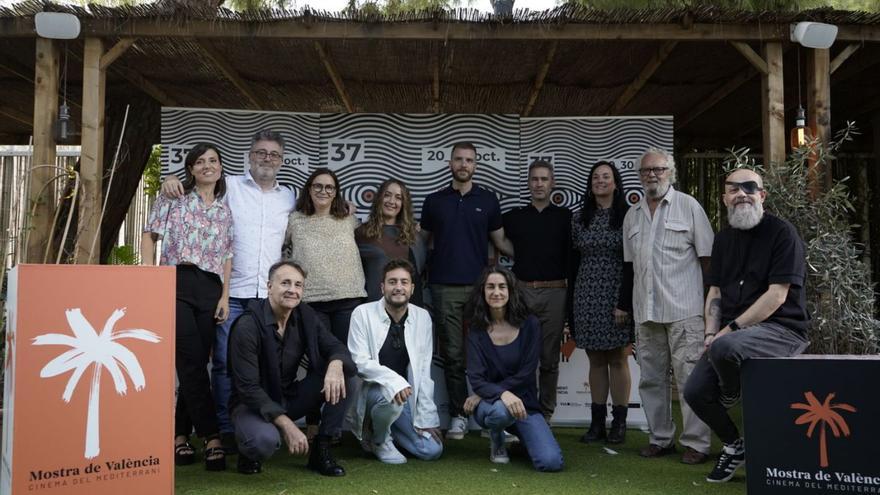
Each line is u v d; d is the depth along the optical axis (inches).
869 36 181.0
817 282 166.6
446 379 185.2
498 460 156.6
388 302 159.2
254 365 138.3
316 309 168.1
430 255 189.6
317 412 156.9
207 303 152.3
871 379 107.0
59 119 178.4
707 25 179.5
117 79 232.4
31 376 106.6
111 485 111.2
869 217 283.0
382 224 179.0
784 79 227.8
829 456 108.7
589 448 173.9
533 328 159.2
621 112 267.0
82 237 176.1
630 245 167.5
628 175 220.7
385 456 156.0
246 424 137.0
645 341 164.1
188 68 220.8
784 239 133.0
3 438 115.0
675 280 157.5
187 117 214.1
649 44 196.5
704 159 301.1
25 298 107.2
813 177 177.2
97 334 112.1
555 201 221.5
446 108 261.3
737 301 138.8
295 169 217.5
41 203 177.9
